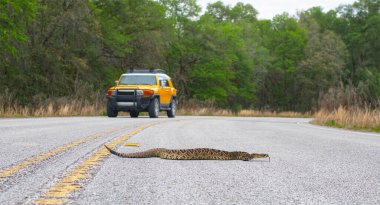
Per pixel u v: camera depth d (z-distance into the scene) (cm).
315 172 427
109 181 358
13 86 2828
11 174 382
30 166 430
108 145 650
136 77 2227
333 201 295
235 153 510
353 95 2016
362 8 8031
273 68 6712
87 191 315
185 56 5066
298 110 6631
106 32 3747
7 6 2362
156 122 1505
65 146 623
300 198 303
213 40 5178
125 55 3947
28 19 2577
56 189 319
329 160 527
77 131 949
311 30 7256
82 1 3177
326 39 6731
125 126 1188
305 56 6762
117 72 3962
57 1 3119
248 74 6153
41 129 1001
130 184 346
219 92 5156
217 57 5212
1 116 1872
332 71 6231
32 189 318
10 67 2817
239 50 5956
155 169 429
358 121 1634
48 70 3073
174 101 2427
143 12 4153
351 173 424
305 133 1089
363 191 331
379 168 462
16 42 2716
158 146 660
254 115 4953
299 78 6462
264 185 351
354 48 7756
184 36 5166
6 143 661
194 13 5194
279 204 283
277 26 7538
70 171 404
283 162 500
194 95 5116
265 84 6788
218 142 757
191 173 407
